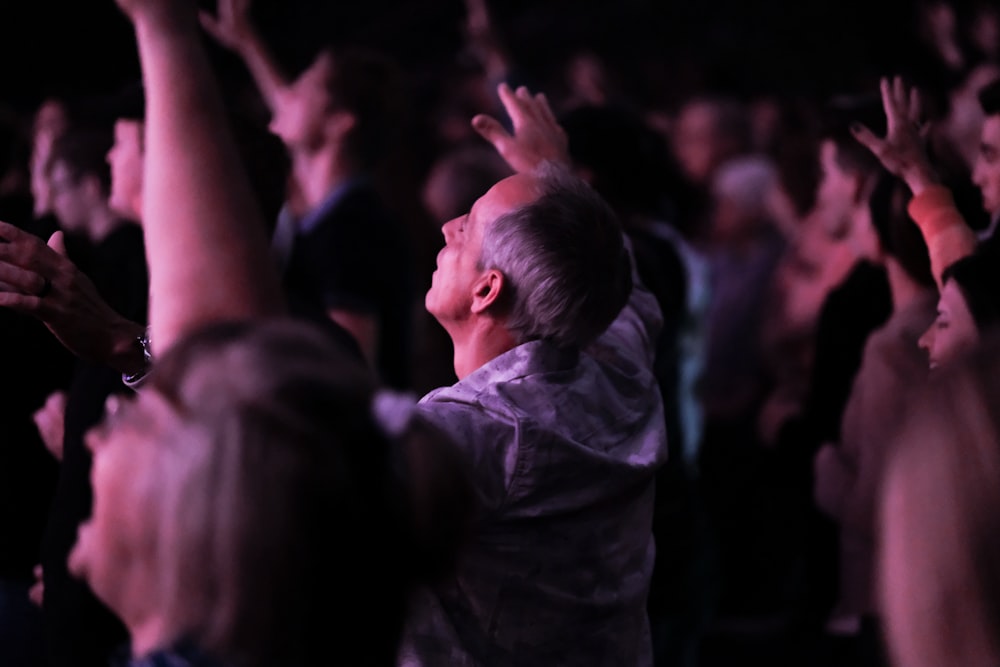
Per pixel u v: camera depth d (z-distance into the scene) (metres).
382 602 1.12
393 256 3.81
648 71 9.59
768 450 5.09
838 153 3.18
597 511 1.84
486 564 1.76
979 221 2.85
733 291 5.73
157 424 1.09
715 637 4.78
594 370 1.97
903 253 2.81
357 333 3.66
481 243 1.95
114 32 9.60
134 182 2.58
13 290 1.76
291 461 1.05
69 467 2.11
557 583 1.80
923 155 2.47
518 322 1.92
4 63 9.45
